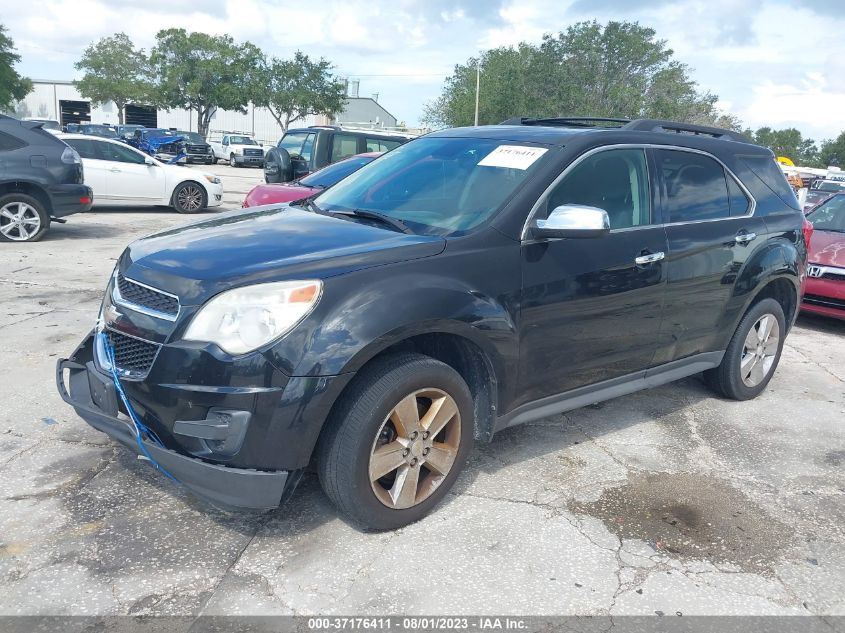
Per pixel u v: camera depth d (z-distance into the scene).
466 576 2.88
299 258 2.98
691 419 4.73
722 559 3.12
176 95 53.16
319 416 2.79
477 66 52.09
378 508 3.05
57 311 6.38
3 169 9.59
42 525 3.08
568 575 2.93
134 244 3.43
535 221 3.47
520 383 3.51
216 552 2.96
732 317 4.66
